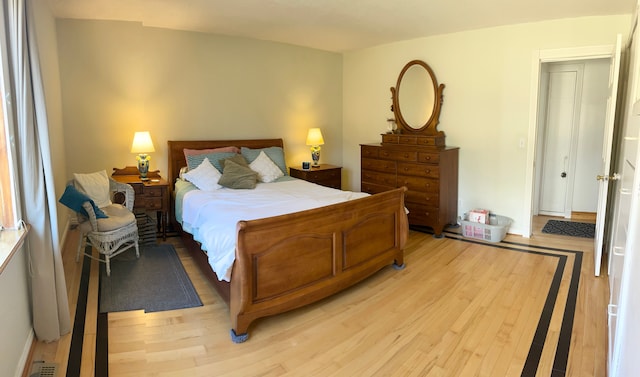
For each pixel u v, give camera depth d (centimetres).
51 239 245
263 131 571
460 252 421
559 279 349
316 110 621
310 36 521
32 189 230
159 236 471
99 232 351
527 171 461
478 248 434
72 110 442
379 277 358
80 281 342
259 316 262
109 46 450
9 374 196
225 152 499
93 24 441
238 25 460
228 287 279
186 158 476
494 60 467
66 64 433
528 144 457
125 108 468
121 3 374
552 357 238
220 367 230
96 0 363
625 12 386
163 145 494
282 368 229
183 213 407
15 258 212
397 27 464
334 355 242
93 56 445
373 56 592
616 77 326
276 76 571
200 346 250
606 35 402
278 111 581
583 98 551
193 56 499
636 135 208
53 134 373
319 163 638
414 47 536
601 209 346
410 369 228
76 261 384
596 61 537
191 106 507
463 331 268
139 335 261
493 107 475
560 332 264
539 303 305
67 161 446
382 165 528
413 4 372
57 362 229
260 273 260
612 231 347
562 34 423
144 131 475
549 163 580
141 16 422
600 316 284
